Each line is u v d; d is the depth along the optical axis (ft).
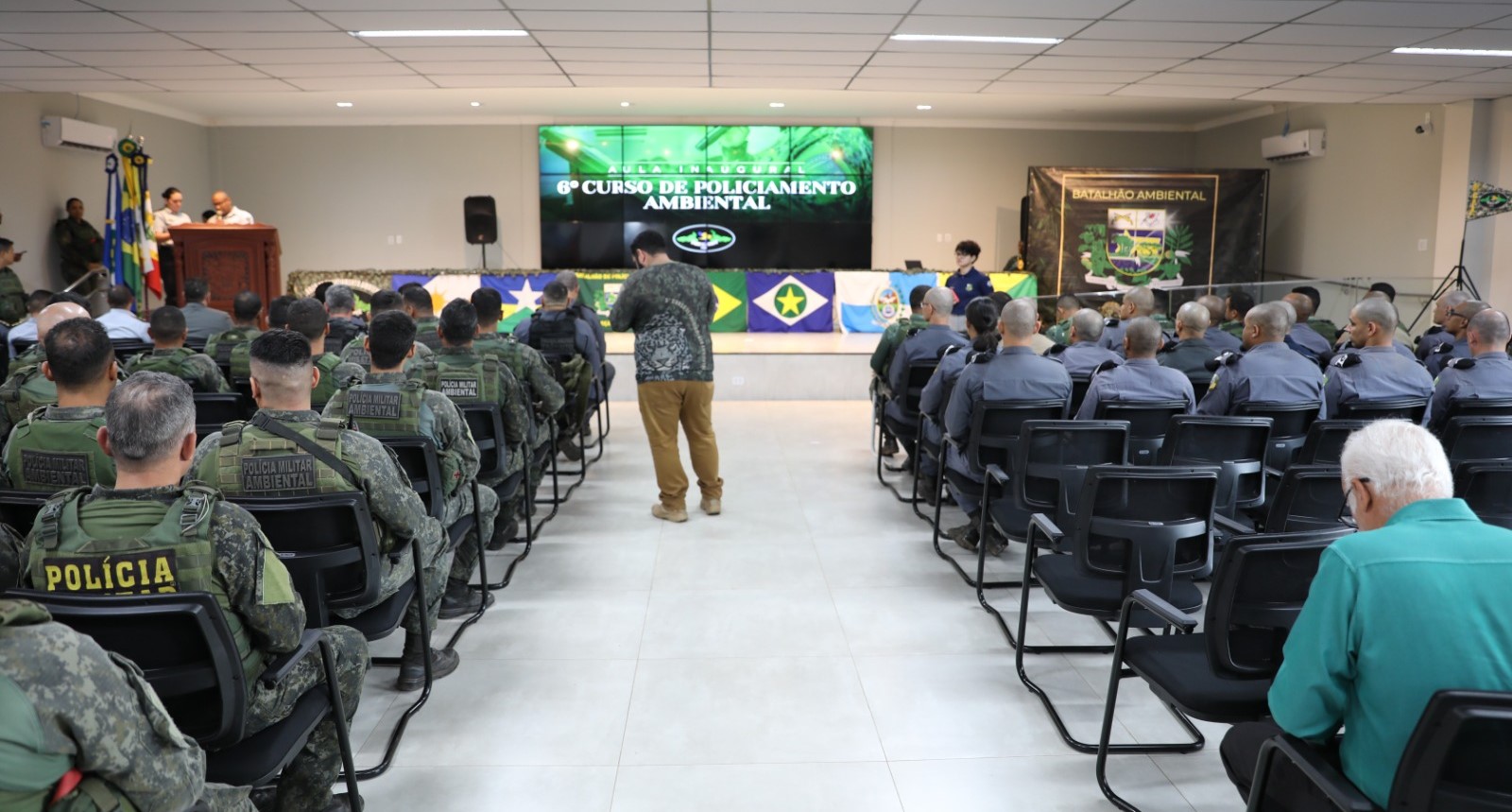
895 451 22.38
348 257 49.67
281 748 6.79
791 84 27.32
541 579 14.46
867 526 17.25
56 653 4.47
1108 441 11.43
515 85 27.76
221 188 48.83
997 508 12.96
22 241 33.96
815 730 10.03
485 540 12.96
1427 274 33.04
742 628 12.67
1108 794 8.73
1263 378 12.89
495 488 14.12
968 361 14.97
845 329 36.42
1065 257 41.57
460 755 9.50
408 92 40.06
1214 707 7.45
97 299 28.22
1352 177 37.40
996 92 28.78
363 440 8.59
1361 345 14.07
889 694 10.82
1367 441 5.71
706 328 17.29
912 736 9.89
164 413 6.27
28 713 4.32
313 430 8.39
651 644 12.16
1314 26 19.04
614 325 17.10
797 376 29.91
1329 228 39.04
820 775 9.17
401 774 9.15
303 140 48.80
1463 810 4.73
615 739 9.83
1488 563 5.22
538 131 49.01
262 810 8.23
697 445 17.62
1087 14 18.20
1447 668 5.07
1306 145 39.22
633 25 19.27
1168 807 8.63
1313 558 6.98
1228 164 47.14
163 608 5.74
